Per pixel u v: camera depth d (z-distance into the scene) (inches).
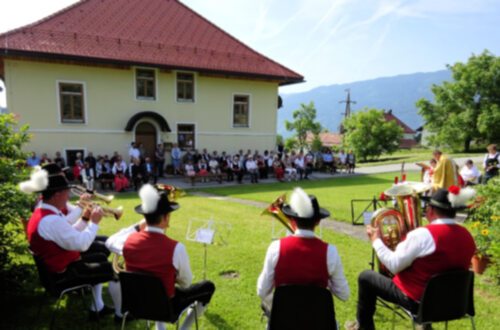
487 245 170.4
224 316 133.6
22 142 147.3
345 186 531.5
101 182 510.3
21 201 133.5
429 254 96.2
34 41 540.7
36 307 138.9
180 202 376.8
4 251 129.6
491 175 398.0
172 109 669.9
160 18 733.3
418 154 1376.7
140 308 96.7
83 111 594.9
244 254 200.4
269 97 770.2
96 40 605.0
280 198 121.3
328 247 94.0
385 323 130.5
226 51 739.4
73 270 115.2
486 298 151.9
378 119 1357.0
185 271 101.5
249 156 619.5
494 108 1245.1
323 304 86.1
